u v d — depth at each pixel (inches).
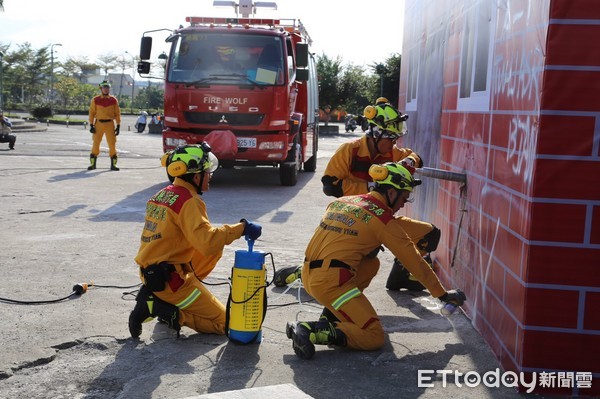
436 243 207.2
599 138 143.2
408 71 338.0
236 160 511.2
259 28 509.7
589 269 147.3
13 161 668.7
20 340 181.0
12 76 3550.7
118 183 517.0
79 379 158.9
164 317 180.5
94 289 231.0
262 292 181.5
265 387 144.5
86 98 3538.4
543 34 144.8
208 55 504.4
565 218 146.5
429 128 276.4
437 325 201.9
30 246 292.8
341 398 150.3
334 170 228.5
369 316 177.3
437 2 264.7
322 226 184.1
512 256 161.5
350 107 2623.0
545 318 150.2
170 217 175.2
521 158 156.9
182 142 504.1
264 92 498.0
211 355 174.7
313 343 172.1
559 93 143.0
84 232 325.7
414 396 151.9
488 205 185.8
